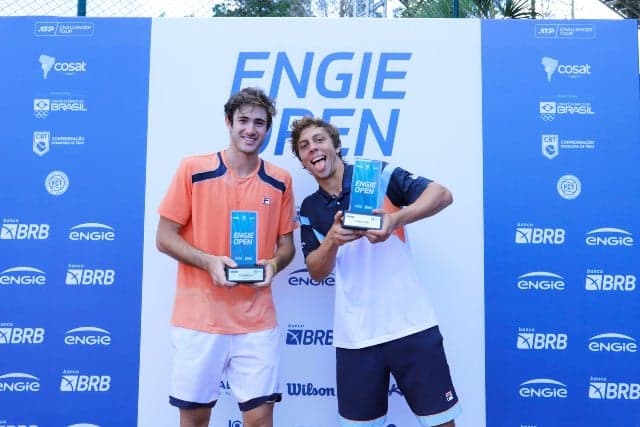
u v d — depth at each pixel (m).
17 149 2.47
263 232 2.07
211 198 2.05
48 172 2.47
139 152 2.48
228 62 2.50
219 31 2.51
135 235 2.46
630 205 2.45
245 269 1.94
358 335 1.96
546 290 2.44
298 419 2.43
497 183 2.47
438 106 2.49
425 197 1.92
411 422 2.44
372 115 2.49
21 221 2.46
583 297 2.43
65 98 2.49
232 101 2.04
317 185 2.47
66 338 2.43
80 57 2.50
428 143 2.48
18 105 2.49
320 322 2.46
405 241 2.06
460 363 2.43
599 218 2.45
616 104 2.48
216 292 2.02
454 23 2.50
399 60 2.50
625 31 2.50
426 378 1.91
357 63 2.50
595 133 2.48
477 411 2.42
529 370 2.43
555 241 2.45
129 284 2.45
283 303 2.46
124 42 2.51
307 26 2.50
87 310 2.44
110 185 2.47
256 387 1.98
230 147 2.11
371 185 1.92
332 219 2.06
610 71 2.49
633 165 2.46
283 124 2.49
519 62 2.50
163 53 2.50
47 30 2.50
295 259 2.46
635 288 2.42
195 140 2.48
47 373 2.42
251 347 2.01
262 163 2.16
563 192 2.47
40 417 2.41
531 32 2.51
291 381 2.44
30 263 2.45
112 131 2.48
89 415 2.42
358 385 1.95
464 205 2.47
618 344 2.41
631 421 2.39
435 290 2.46
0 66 2.49
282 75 2.50
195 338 2.00
